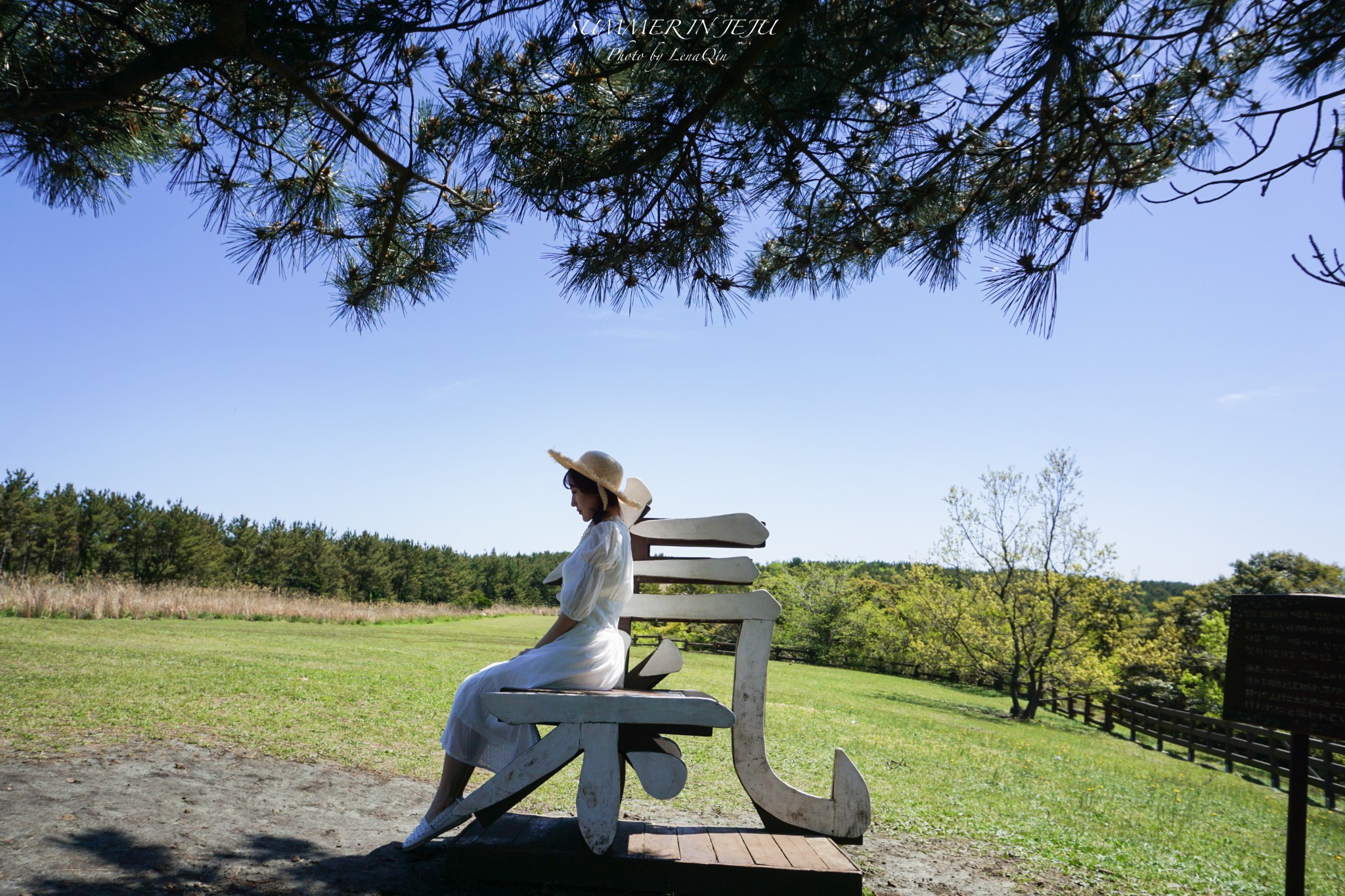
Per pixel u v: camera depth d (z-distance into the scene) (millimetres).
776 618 4262
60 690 7586
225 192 4402
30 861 3121
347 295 5332
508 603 114188
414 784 5566
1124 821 7172
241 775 5094
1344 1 3502
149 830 3703
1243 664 4227
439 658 17812
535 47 3906
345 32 3443
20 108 3652
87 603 21922
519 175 4504
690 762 7543
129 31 3535
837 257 5172
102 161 4723
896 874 4344
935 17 3596
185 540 72062
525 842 3613
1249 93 4195
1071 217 4008
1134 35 3635
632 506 4453
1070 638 27859
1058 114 3863
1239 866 5672
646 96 4492
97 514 70250
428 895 3260
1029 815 6832
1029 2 3830
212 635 17828
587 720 3480
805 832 4051
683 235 4863
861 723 14695
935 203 4516
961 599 31766
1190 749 19219
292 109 4273
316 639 20594
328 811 4512
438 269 5336
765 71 4117
